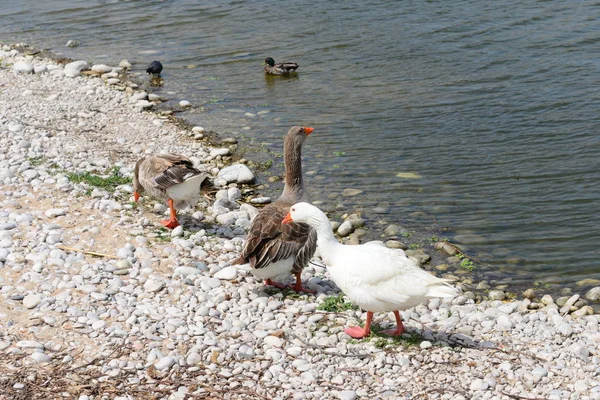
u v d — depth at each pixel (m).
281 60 23.42
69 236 11.20
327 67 22.58
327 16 27.64
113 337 8.45
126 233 11.49
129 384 7.61
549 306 10.41
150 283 9.80
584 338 9.22
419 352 8.57
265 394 7.58
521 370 8.25
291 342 8.69
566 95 18.91
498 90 19.66
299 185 11.38
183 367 7.97
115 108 19.25
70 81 21.31
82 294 9.42
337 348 8.56
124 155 15.76
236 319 9.15
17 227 11.31
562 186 14.51
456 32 24.52
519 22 24.91
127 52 24.92
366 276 8.27
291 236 9.57
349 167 15.90
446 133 17.39
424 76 21.14
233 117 19.03
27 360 7.91
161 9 30.42
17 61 23.36
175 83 21.81
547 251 12.30
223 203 13.74
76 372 7.76
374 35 25.02
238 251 11.28
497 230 13.05
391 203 14.22
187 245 11.21
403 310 9.01
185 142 17.20
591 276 11.50
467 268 11.84
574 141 16.41
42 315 8.83
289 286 10.32
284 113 19.22
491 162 15.77
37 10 31.09
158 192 11.88
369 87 20.70
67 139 16.33
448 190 14.67
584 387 7.84
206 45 25.44
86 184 13.40
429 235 12.93
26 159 14.50
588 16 24.81
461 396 7.66
